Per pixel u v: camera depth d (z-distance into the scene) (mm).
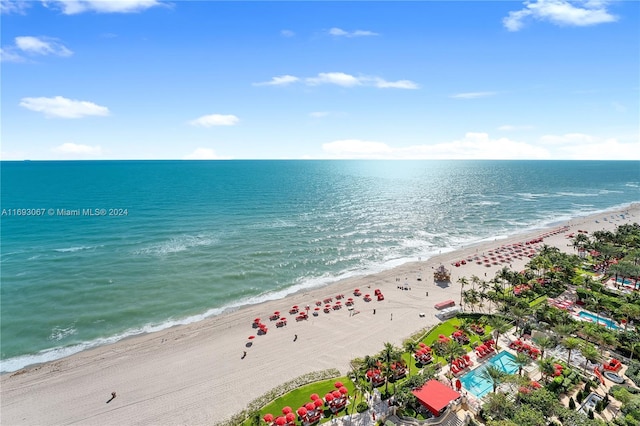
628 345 52969
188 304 74188
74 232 125375
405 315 68062
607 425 36375
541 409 39281
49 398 46531
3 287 79812
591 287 75625
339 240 121438
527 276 77938
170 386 48406
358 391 46062
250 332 62344
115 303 73625
